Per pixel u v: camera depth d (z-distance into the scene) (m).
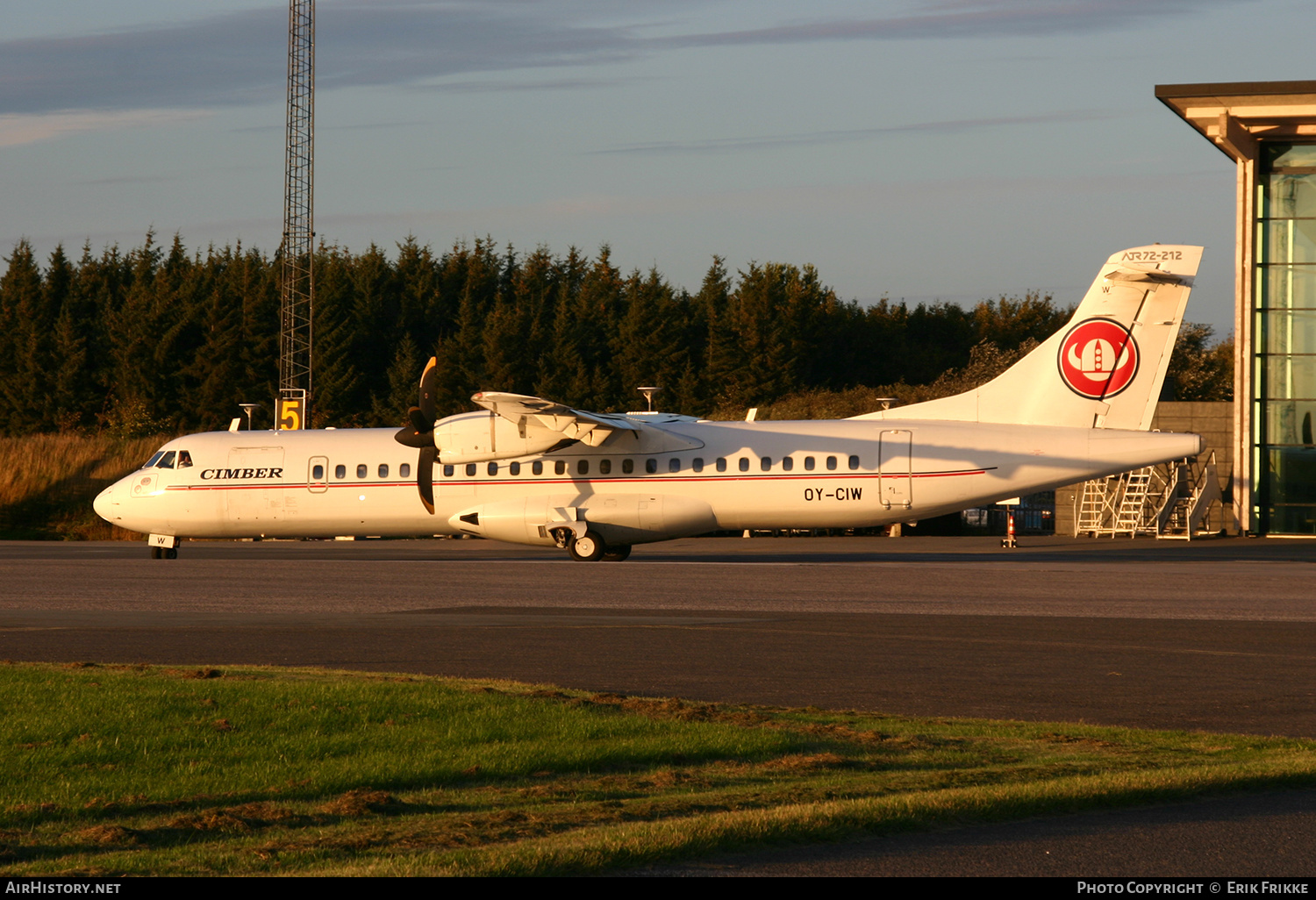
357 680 43.25
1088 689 42.94
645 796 27.97
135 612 67.19
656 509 96.44
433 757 31.38
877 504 94.62
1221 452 145.12
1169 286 91.81
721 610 66.94
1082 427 93.38
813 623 60.91
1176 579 81.81
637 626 59.75
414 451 102.25
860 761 31.20
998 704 40.31
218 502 103.56
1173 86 131.88
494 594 75.69
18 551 129.38
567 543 99.75
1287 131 134.25
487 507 99.12
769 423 99.62
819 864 22.94
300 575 89.69
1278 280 137.50
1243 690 42.56
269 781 29.09
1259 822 25.72
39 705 37.66
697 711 37.88
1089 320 93.31
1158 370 92.25
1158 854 23.61
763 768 30.56
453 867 22.25
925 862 23.09
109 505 106.25
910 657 49.91
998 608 66.69
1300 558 104.94
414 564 98.75
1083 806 26.70
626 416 103.50
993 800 26.41
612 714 37.22
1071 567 92.44
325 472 102.56
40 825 25.61
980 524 154.12
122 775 29.61
